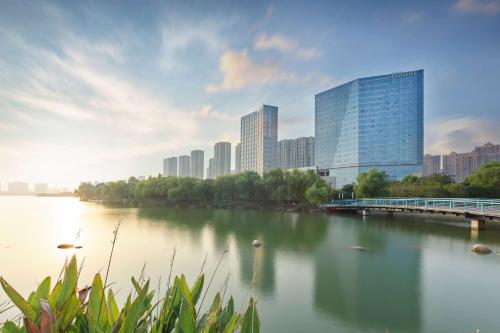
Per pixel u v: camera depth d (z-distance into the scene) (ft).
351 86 321.73
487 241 78.79
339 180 330.95
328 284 45.83
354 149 314.96
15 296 4.56
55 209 193.06
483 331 32.14
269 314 35.63
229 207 211.00
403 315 35.53
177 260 59.31
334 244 76.02
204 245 74.13
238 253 65.87
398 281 47.26
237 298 39.83
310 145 392.47
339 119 334.44
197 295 6.02
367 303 38.88
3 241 76.89
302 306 37.83
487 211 84.38
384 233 93.45
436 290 43.32
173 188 233.55
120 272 51.03
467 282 46.75
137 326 5.23
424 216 148.05
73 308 4.90
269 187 205.16
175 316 5.55
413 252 66.64
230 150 531.09
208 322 5.09
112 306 5.60
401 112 294.87
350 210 172.96
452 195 163.02
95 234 88.69
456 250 68.49
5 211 173.37
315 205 187.83
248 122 428.56
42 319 4.16
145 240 80.02
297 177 201.05
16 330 4.65
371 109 307.99
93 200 335.67
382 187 189.78
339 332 31.71
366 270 53.21
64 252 65.36
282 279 48.06
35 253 64.34
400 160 292.40
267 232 95.81
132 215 151.33
